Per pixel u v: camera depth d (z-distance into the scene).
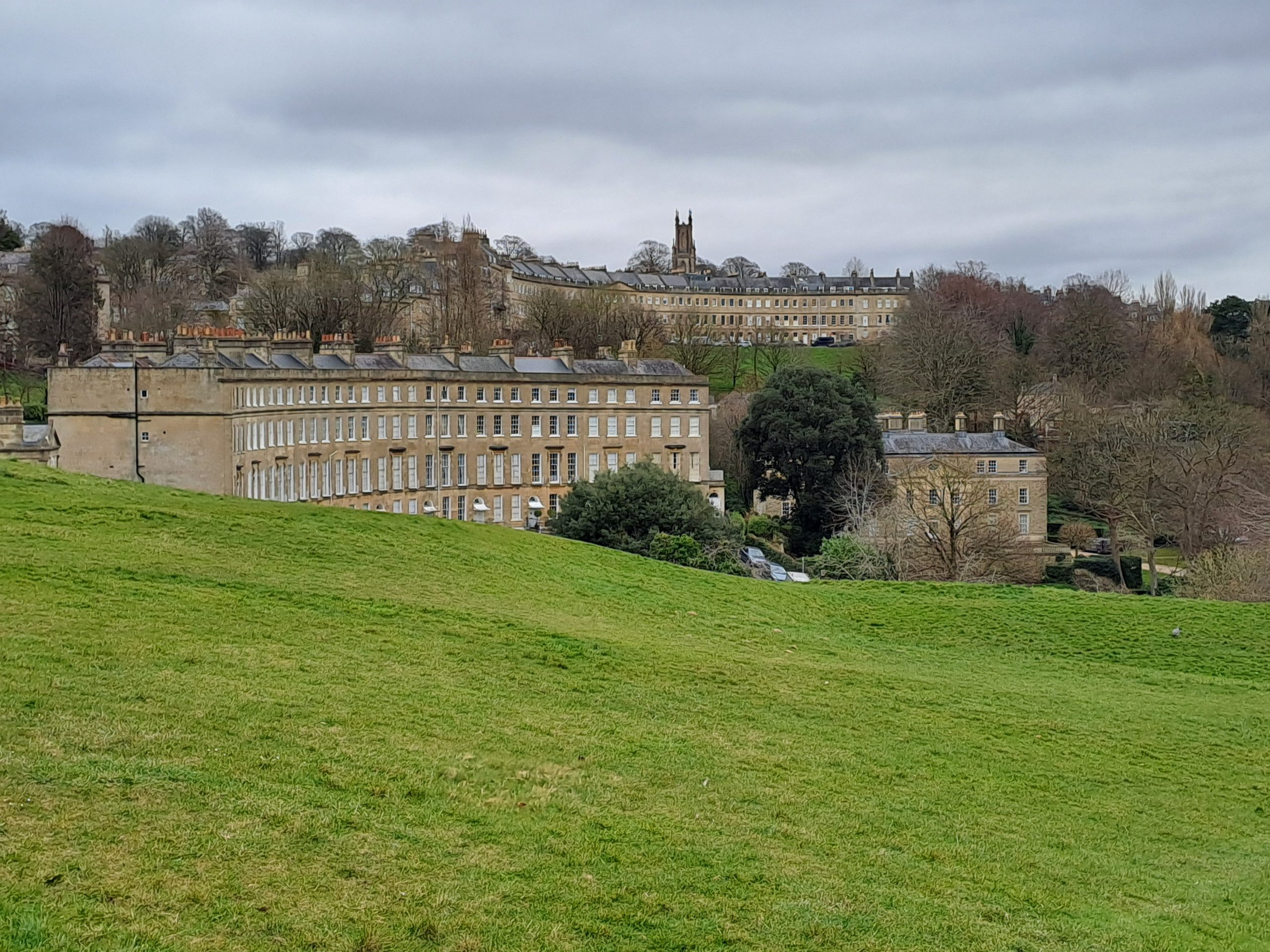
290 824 21.75
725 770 29.25
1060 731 37.69
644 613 49.88
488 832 23.09
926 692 40.78
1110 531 116.56
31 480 51.84
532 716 30.88
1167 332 195.38
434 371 122.25
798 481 128.38
